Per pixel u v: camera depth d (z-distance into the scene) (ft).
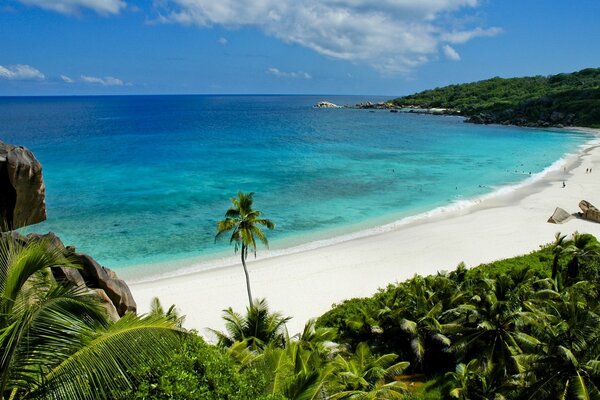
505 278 80.48
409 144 407.23
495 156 338.34
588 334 56.08
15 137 411.75
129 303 66.54
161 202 199.00
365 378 64.18
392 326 85.71
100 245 146.72
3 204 53.01
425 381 78.54
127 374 31.35
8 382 24.03
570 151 360.89
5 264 27.68
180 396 33.53
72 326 25.59
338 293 113.19
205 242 151.53
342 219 180.75
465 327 77.51
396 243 150.00
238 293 112.78
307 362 54.44
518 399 57.21
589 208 176.14
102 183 232.12
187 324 97.96
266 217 181.88
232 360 45.68
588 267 106.73
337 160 318.04
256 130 517.14
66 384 24.84
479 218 178.09
